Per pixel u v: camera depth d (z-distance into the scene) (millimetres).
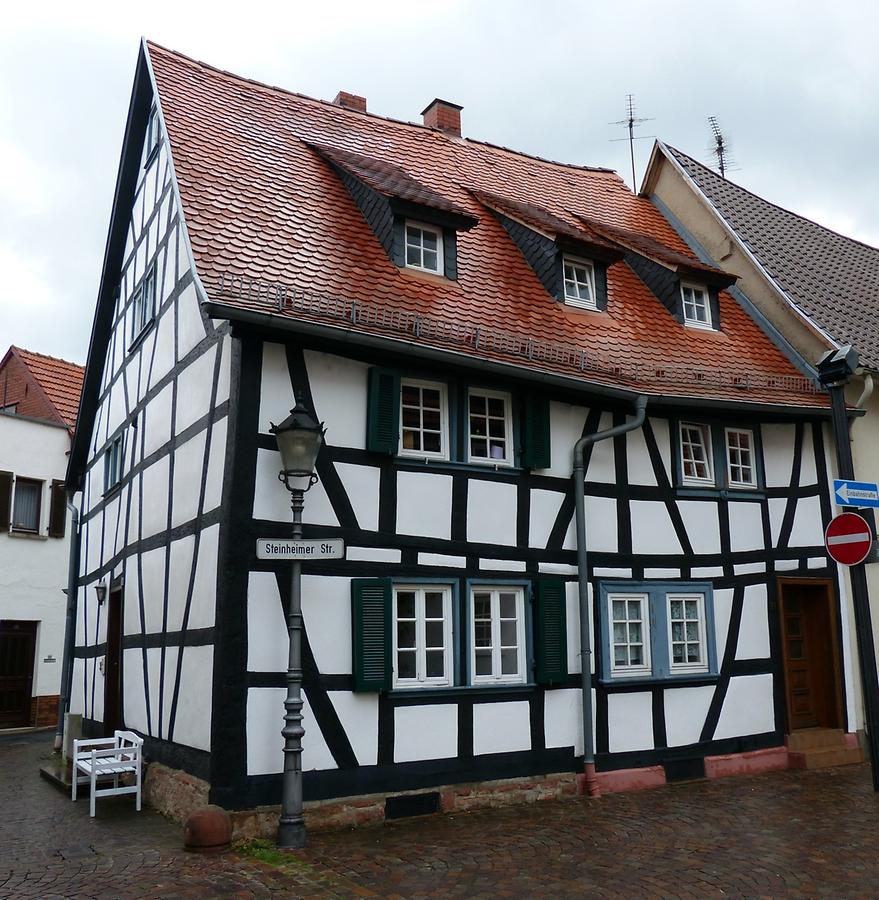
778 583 11492
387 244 10375
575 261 11891
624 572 10406
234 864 6727
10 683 18844
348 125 13203
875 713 9141
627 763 10008
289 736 7469
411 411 9320
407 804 8461
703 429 11461
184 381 9711
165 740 9086
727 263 14234
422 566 8953
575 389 9969
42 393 22047
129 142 12594
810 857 6918
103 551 13156
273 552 7570
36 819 8398
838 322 13047
